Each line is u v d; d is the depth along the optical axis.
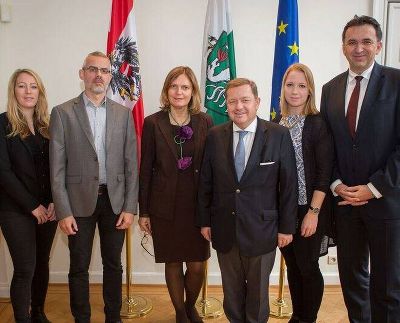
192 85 2.08
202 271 2.22
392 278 1.80
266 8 2.82
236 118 1.76
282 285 2.67
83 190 2.00
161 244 2.12
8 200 2.03
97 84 1.99
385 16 2.79
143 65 2.88
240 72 2.88
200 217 1.96
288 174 1.81
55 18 2.81
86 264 2.09
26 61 2.85
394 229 1.77
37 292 2.30
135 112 2.56
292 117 1.97
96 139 2.04
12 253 2.06
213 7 2.60
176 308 2.22
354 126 1.81
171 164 2.05
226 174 1.82
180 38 2.85
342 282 2.01
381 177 1.71
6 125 2.02
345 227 1.93
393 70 1.77
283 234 1.85
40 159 2.10
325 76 2.88
